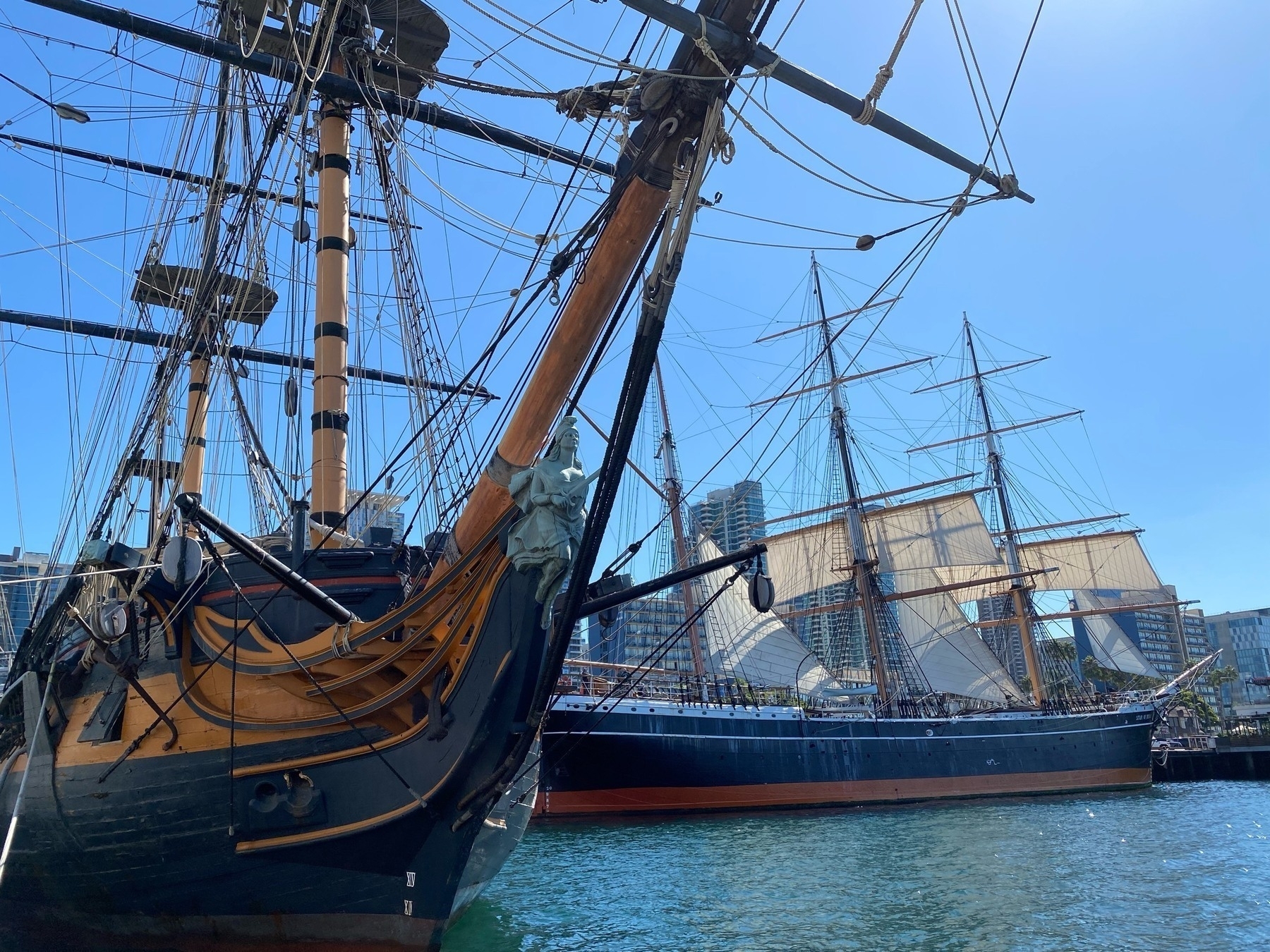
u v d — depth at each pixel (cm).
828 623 7600
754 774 4641
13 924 1598
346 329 1742
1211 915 1945
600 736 4225
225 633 1351
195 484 2581
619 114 1038
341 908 1273
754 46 927
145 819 1355
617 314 1117
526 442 1155
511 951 1611
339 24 2006
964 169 1136
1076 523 8962
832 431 7462
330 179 1844
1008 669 7812
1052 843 3189
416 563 1419
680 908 2011
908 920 1886
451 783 1183
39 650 1767
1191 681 7456
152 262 2484
